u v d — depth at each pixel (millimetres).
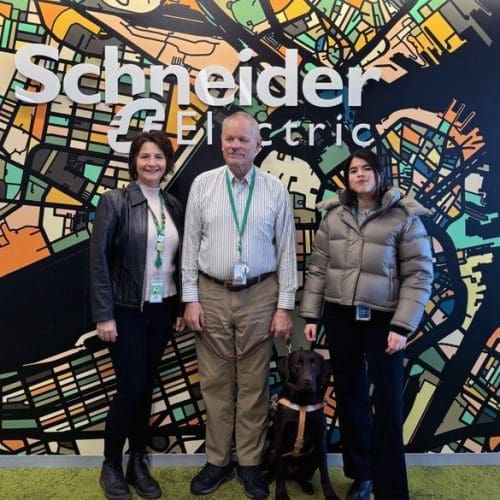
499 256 2383
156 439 2416
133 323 2023
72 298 2355
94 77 2283
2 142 2287
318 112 2322
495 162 2355
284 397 2115
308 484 2184
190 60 2285
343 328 2035
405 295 1894
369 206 1989
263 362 2156
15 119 2285
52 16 2252
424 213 1893
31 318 2352
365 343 2008
